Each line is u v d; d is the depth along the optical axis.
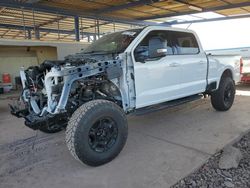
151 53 3.74
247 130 4.43
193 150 3.63
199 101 7.09
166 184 2.76
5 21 14.07
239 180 2.81
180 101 4.75
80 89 3.49
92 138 3.20
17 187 2.84
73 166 3.31
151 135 4.39
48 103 3.29
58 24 15.13
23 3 9.86
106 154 3.26
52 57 11.81
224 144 3.79
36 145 4.11
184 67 4.61
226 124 4.84
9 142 4.30
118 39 4.21
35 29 15.66
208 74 5.23
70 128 3.03
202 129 4.60
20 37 19.77
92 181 2.90
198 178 2.88
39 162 3.47
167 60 4.28
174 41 4.61
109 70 3.42
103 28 17.58
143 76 3.89
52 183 2.90
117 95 3.75
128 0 10.51
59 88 3.21
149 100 4.04
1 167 3.35
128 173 3.04
